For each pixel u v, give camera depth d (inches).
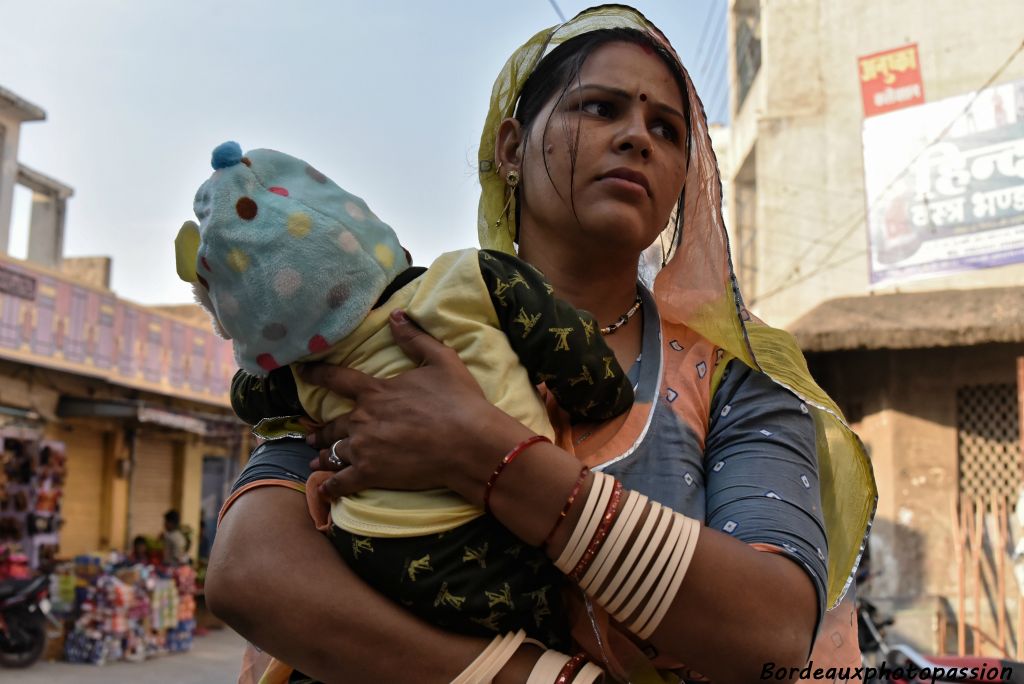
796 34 453.7
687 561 46.4
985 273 378.9
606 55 61.8
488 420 48.3
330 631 47.7
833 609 63.2
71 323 455.5
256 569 49.0
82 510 521.7
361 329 52.0
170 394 544.4
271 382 56.5
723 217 60.9
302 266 49.6
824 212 437.1
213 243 50.0
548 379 52.2
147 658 443.2
